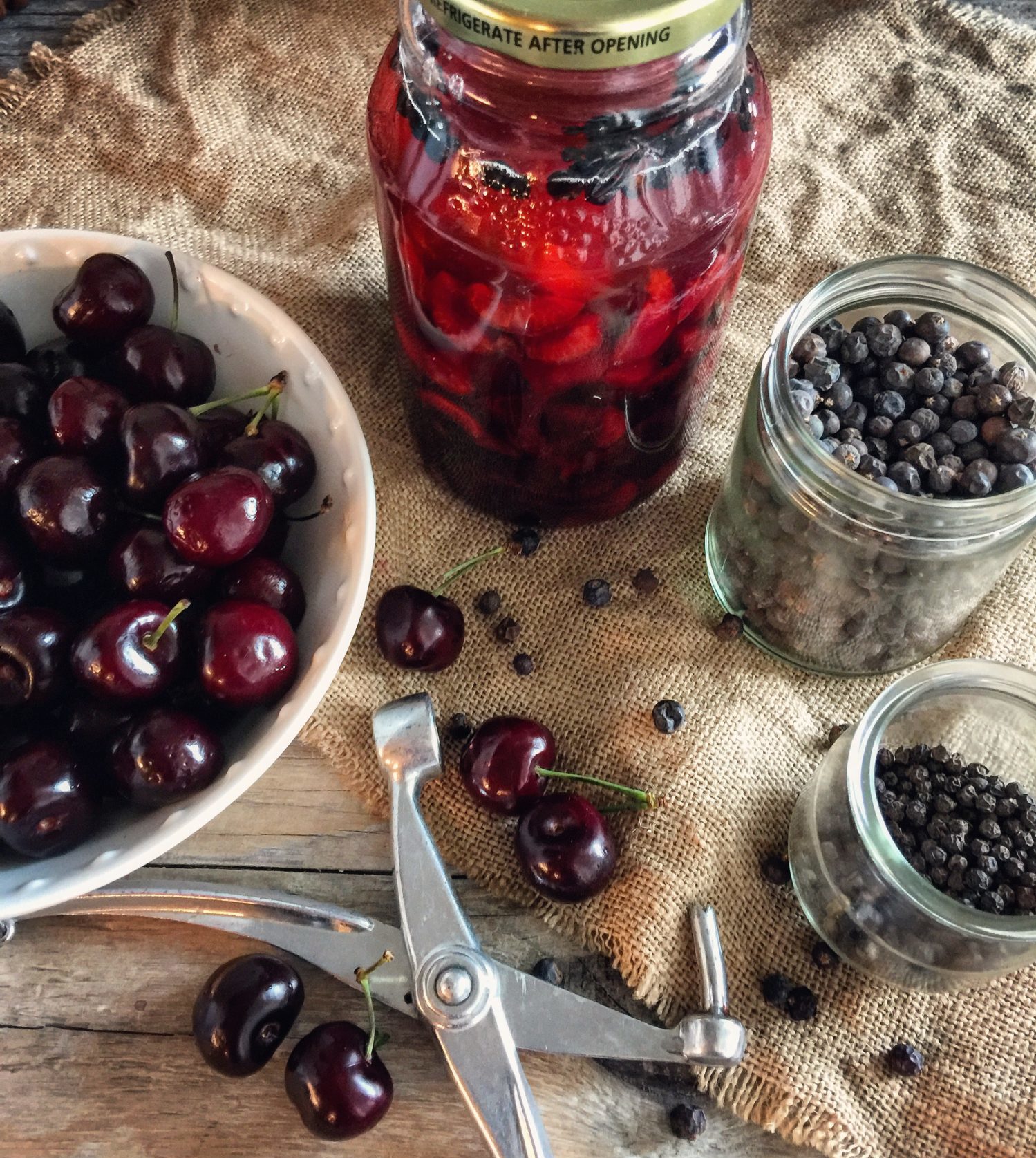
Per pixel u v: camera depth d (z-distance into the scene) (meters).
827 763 0.30
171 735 0.25
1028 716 0.30
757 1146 0.28
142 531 0.27
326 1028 0.28
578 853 0.29
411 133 0.26
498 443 0.31
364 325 0.37
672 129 0.24
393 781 0.30
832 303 0.31
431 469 0.36
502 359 0.28
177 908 0.29
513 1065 0.27
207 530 0.26
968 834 0.29
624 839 0.31
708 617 0.35
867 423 0.31
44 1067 0.29
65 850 0.26
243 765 0.26
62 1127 0.28
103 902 0.29
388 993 0.28
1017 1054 0.29
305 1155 0.28
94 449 0.28
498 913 0.31
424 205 0.26
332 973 0.29
